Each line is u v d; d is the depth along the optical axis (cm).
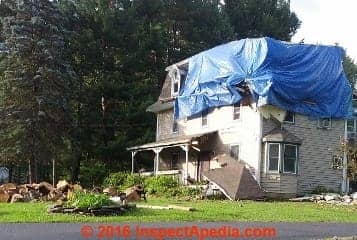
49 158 3909
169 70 4194
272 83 3095
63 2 4528
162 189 3198
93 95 4509
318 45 3359
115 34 4612
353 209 2392
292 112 3238
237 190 2964
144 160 4450
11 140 3750
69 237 1290
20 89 3775
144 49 4753
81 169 4378
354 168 2975
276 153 3128
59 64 3947
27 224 1541
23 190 2609
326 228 1584
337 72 3400
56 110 3844
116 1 4956
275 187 3103
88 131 4491
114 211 1802
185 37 5466
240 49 3369
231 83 3303
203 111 3653
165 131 4131
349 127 3512
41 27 3906
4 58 3888
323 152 3312
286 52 3256
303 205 2603
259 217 1842
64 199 2447
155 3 5200
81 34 4534
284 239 1320
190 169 3753
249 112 3238
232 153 3338
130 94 4553
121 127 4550
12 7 4081
